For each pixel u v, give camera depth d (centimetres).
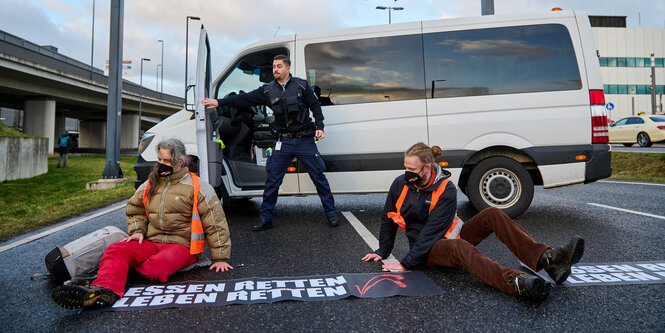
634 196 649
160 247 292
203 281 283
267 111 556
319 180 459
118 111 966
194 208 297
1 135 1156
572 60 464
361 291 260
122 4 970
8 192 870
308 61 498
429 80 478
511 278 240
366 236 414
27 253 375
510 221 276
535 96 462
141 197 298
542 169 457
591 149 452
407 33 489
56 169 1580
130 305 242
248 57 523
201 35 421
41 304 249
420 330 208
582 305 234
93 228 490
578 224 448
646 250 341
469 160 477
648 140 1638
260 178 519
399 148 476
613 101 4475
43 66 2723
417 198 298
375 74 487
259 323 217
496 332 204
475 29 480
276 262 329
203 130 417
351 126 484
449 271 298
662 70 4506
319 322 218
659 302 236
